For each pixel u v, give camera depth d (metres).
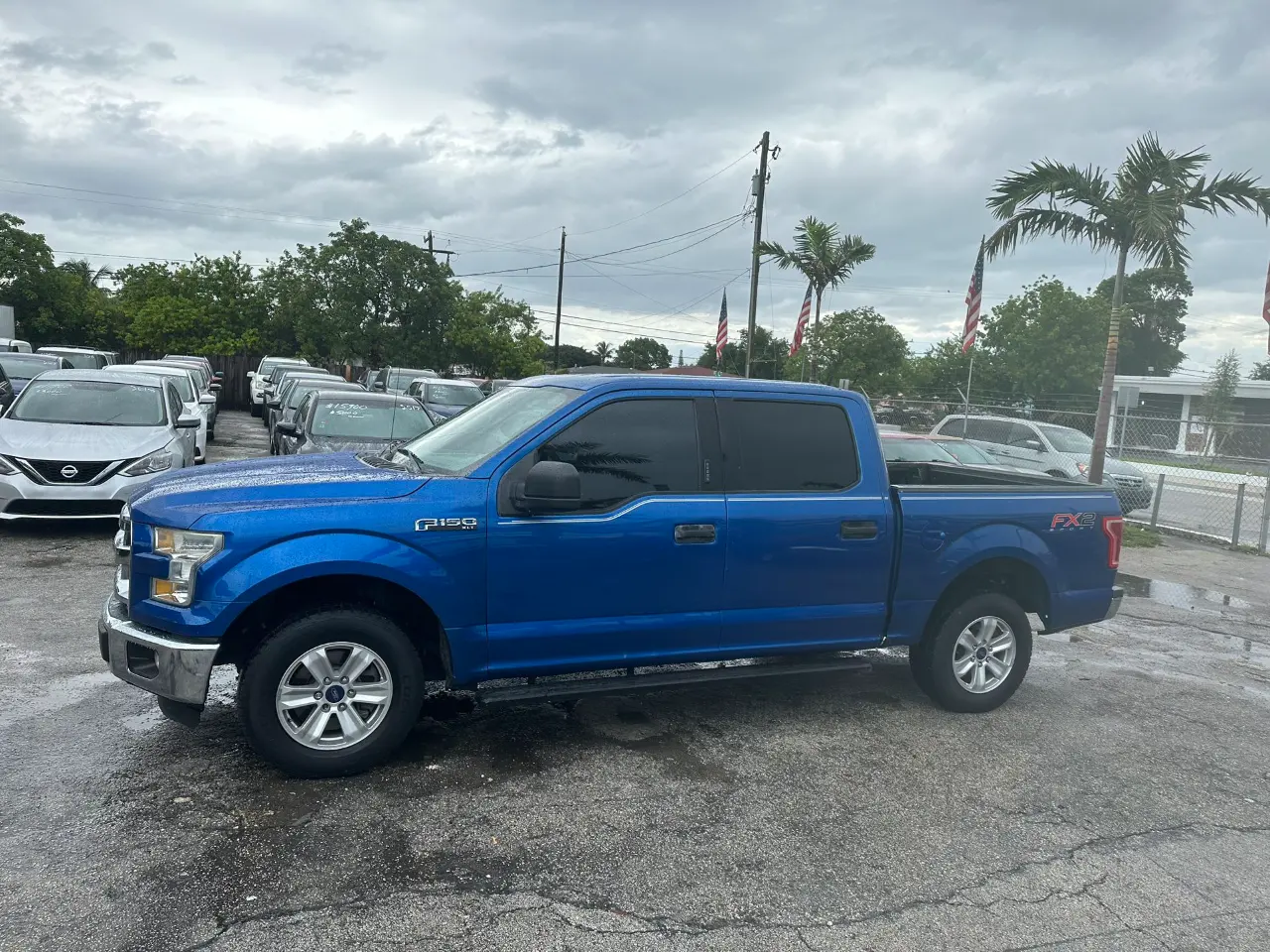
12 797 3.88
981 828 4.10
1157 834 4.14
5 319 27.80
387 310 29.92
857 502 5.16
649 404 4.77
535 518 4.41
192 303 35.97
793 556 4.98
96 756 4.33
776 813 4.13
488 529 4.32
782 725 5.28
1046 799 4.45
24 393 10.10
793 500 4.98
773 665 5.21
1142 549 13.45
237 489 4.17
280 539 4.01
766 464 4.99
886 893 3.51
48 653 5.75
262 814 3.84
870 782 4.52
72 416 9.84
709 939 3.15
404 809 3.96
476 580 4.31
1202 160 13.12
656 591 4.69
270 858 3.50
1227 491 23.36
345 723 4.20
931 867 3.73
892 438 11.92
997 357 39.81
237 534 3.97
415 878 3.43
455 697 5.43
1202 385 37.97
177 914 3.11
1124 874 3.76
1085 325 37.75
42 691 5.10
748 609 4.92
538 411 4.75
